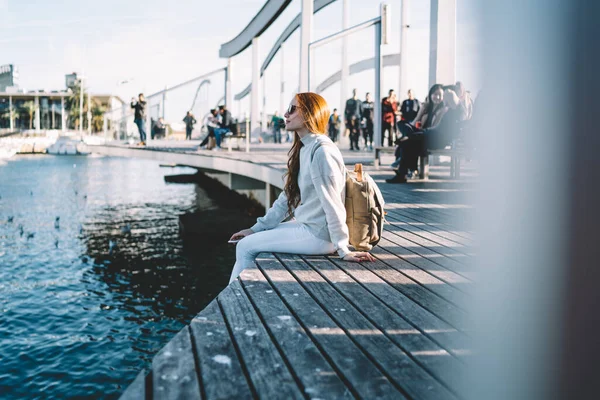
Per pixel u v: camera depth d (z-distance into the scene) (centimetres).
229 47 2639
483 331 67
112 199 2541
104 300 994
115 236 1617
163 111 2233
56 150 7225
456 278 279
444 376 158
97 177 3806
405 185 763
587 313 50
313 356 174
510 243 55
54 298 1006
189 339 186
